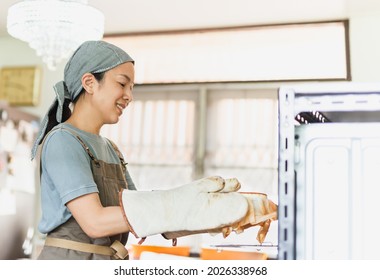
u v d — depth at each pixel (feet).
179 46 16.39
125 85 4.97
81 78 4.88
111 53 4.89
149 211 3.77
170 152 16.30
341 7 14.03
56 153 4.48
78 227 4.59
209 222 3.68
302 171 3.27
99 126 5.11
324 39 15.25
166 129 16.42
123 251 4.82
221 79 16.01
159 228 3.74
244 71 15.84
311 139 3.27
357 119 4.44
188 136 16.22
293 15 14.69
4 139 14.19
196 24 15.69
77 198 4.25
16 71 17.20
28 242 15.37
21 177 15.05
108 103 4.89
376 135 3.17
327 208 3.21
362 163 3.18
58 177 4.36
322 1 13.65
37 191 16.24
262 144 15.67
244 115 15.88
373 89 3.26
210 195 3.77
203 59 16.20
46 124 5.10
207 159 16.05
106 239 4.75
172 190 3.89
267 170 15.56
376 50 14.53
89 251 4.59
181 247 14.26
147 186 16.38
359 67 14.60
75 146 4.58
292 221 3.23
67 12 9.18
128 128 16.67
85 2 9.72
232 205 3.69
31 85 17.03
